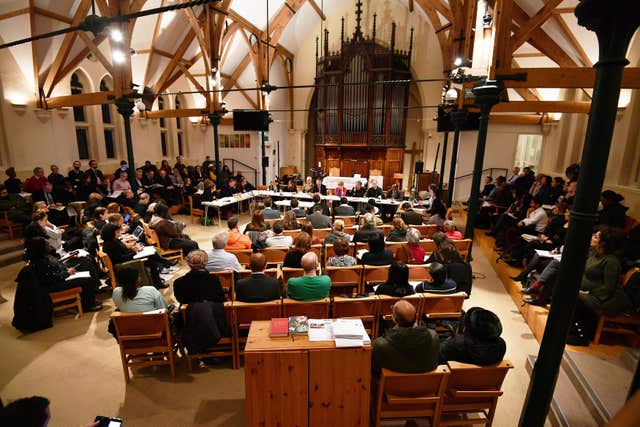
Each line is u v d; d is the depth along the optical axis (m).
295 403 2.40
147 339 3.24
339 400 2.42
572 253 1.93
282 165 16.48
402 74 13.59
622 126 7.18
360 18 13.57
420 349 2.30
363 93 13.80
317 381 2.37
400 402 2.39
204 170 12.94
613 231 3.58
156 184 10.54
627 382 2.90
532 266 4.95
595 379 2.94
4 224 6.97
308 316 3.24
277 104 15.23
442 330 3.45
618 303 3.46
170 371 3.44
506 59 4.51
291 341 2.39
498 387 2.50
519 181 9.16
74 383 3.28
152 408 2.97
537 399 2.19
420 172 12.05
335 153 14.91
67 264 4.91
